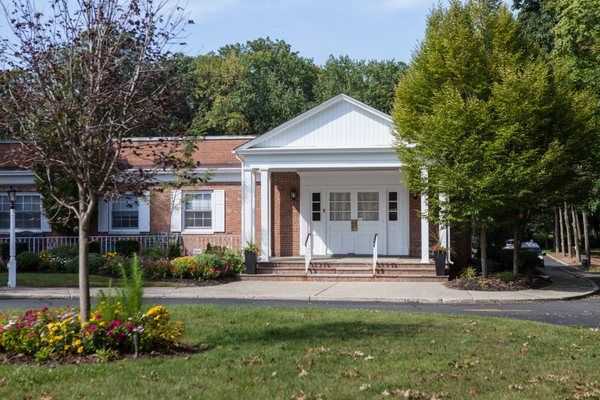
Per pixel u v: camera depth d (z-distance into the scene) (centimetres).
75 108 864
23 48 861
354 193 2680
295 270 2419
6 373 754
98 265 2462
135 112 891
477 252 2745
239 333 1033
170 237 2764
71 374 749
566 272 3016
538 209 2267
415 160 2184
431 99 2180
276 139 2508
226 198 2814
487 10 2245
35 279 2289
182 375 749
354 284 2225
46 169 942
